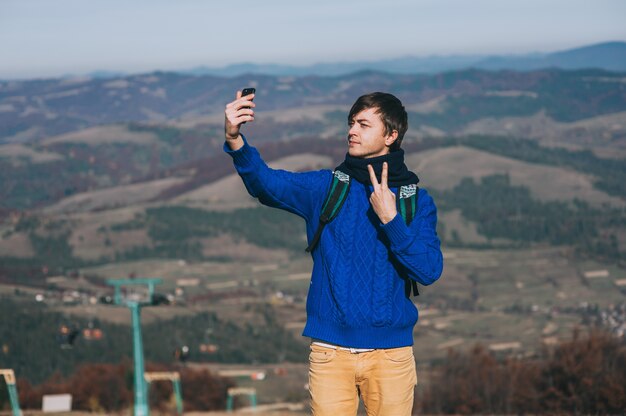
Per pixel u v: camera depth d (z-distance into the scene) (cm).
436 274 421
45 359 15462
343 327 420
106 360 16288
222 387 8600
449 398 5806
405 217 425
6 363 15038
